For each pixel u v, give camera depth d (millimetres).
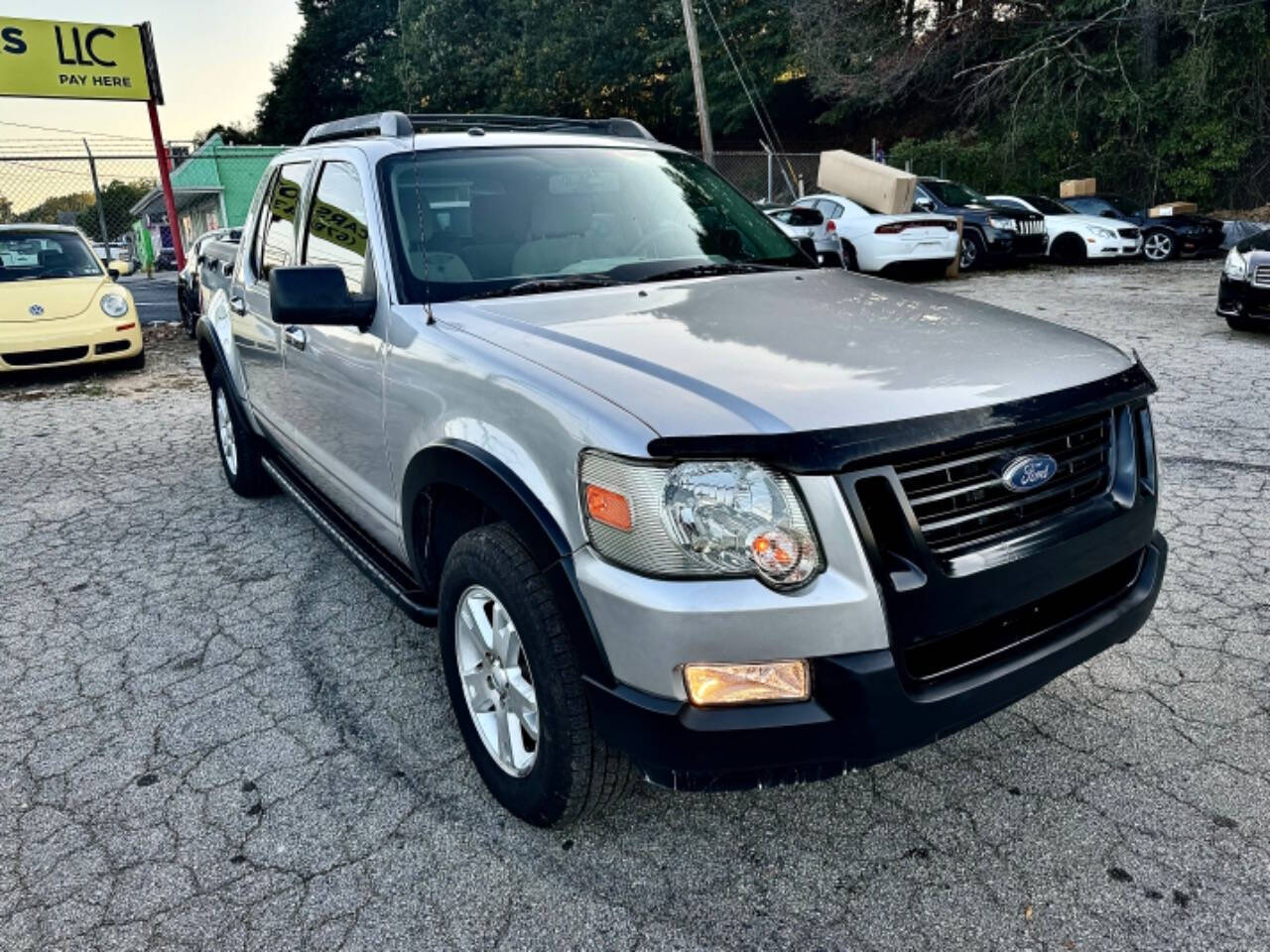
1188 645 3297
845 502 1920
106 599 4047
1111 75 21141
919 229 13891
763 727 1938
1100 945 2055
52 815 2621
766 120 32969
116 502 5371
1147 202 21531
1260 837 2357
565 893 2271
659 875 2326
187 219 41344
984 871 2295
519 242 3141
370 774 2775
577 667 2146
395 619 3791
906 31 24766
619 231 3340
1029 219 15922
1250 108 20297
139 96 13273
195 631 3729
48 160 13875
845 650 1947
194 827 2555
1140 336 9133
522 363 2338
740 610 1900
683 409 2004
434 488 2668
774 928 2146
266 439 4641
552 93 33656
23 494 5578
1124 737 2795
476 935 2152
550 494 2152
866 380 2137
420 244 3008
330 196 3490
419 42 35688
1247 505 4586
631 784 2326
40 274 9688
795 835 2453
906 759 2744
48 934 2189
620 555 1992
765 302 2828
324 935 2168
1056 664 2223
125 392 8734
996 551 2086
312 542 4645
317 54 46781
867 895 2232
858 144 32188
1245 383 7078
